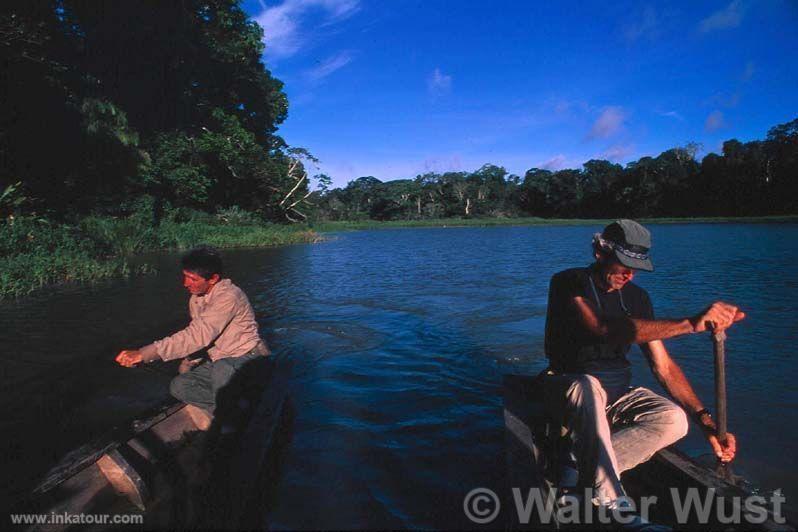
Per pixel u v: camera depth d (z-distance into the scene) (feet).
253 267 43.98
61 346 17.78
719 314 7.50
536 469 7.35
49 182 58.59
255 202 114.73
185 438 10.48
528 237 110.11
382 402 12.20
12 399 12.97
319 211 255.70
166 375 14.84
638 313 8.60
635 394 8.79
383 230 184.14
